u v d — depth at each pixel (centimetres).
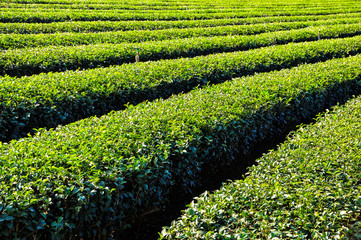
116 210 570
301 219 479
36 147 604
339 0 5206
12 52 1317
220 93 986
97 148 613
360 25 2548
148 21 2442
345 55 1767
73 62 1355
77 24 2106
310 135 772
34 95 920
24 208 451
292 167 618
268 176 605
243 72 1406
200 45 1756
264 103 929
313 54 1644
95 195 523
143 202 631
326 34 2302
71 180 523
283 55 1564
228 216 496
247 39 1977
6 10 2369
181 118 779
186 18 2888
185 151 670
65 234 500
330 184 562
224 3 4216
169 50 1634
